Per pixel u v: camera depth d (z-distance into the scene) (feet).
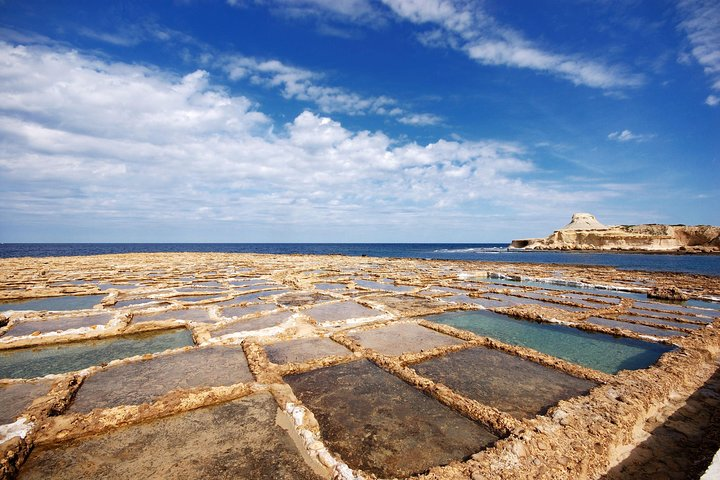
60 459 10.81
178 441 11.80
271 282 53.57
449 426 13.01
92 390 15.69
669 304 38.29
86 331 24.52
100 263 94.17
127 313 29.43
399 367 18.02
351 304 35.65
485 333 26.12
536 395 15.65
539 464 10.28
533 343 23.88
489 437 12.34
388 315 30.37
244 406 14.20
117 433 12.23
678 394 16.06
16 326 26.27
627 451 12.01
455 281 57.41
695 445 12.37
